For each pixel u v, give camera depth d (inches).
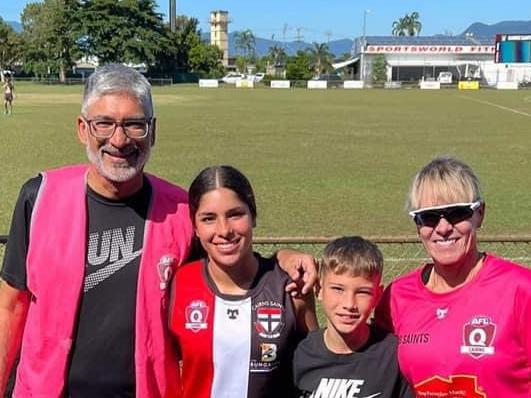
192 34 4119.1
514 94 2539.4
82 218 122.9
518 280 116.5
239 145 864.9
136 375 123.8
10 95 1427.2
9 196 492.1
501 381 115.5
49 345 122.5
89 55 3602.4
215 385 125.0
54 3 3924.7
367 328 125.8
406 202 126.2
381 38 4505.4
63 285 121.6
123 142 119.4
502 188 555.5
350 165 691.4
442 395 118.5
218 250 122.4
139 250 124.3
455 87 3287.4
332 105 1802.4
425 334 120.2
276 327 124.2
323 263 126.2
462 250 119.4
